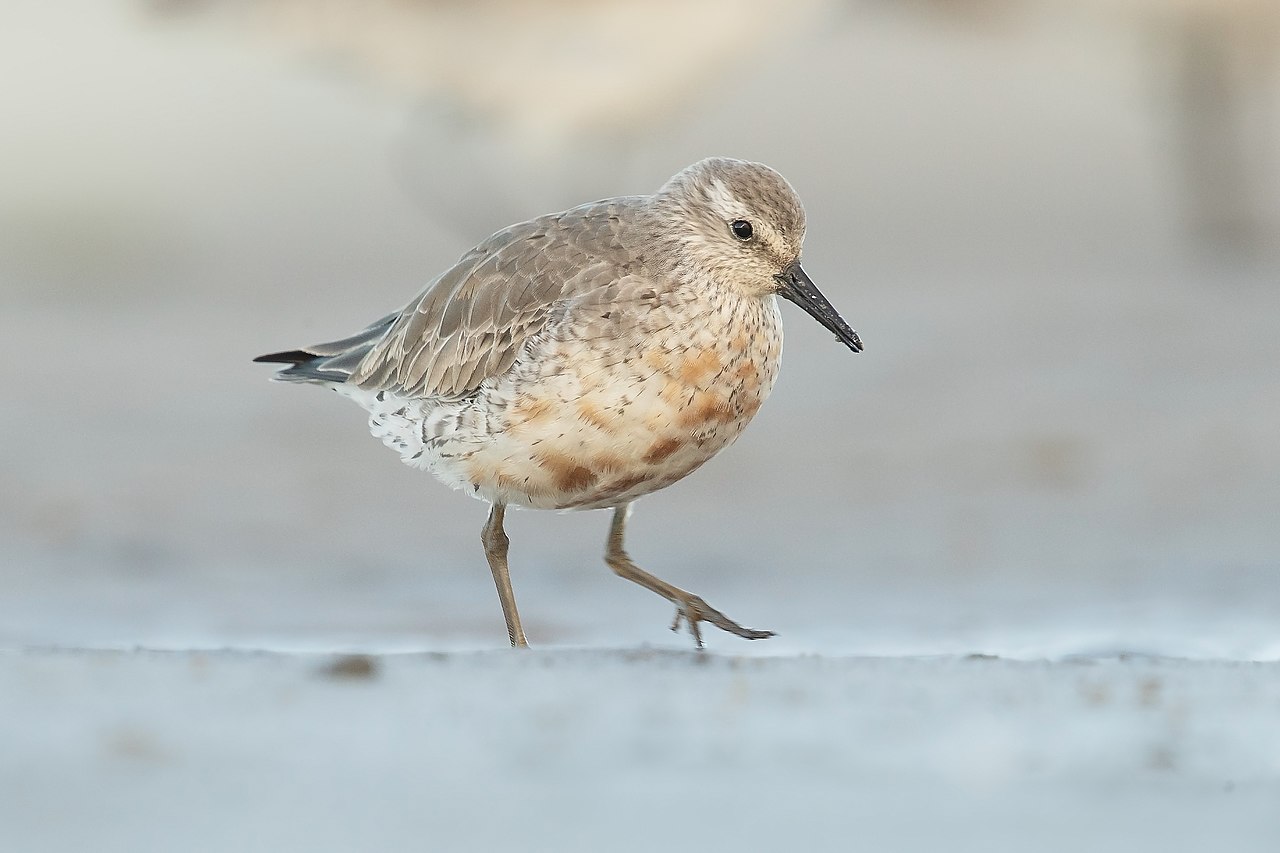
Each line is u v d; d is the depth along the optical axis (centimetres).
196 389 1541
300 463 1342
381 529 1202
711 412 940
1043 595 1029
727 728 601
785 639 943
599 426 925
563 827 493
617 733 593
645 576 983
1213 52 1964
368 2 1711
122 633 962
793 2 1762
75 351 1673
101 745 566
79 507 1227
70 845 466
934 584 1061
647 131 1806
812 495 1241
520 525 1227
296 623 995
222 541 1167
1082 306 1617
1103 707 636
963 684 670
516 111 1773
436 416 966
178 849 465
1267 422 1306
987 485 1231
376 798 516
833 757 568
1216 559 1080
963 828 495
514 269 955
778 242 948
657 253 938
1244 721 615
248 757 556
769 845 480
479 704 632
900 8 2005
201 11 1756
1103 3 1955
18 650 728
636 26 1714
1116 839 485
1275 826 496
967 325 1585
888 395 1431
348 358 1041
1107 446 1289
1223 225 1958
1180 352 1467
